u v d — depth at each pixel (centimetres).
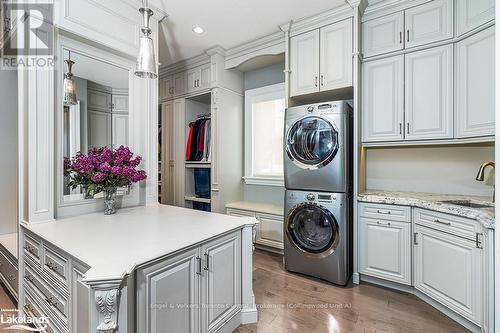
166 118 385
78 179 178
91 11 182
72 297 115
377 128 238
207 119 358
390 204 218
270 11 242
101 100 196
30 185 157
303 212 245
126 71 212
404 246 212
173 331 122
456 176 232
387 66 233
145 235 135
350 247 238
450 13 205
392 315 184
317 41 255
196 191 372
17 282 187
